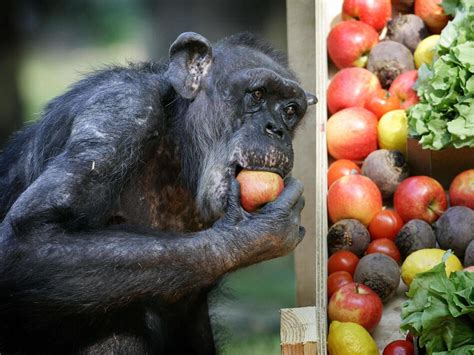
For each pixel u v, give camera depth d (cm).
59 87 2345
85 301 712
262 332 1416
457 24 901
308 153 984
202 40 807
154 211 830
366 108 948
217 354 939
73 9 2438
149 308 824
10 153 885
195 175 817
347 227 855
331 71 998
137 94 780
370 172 899
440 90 861
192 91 810
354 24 980
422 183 860
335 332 746
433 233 845
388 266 807
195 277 717
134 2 2462
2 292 720
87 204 727
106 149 740
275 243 724
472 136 838
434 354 679
